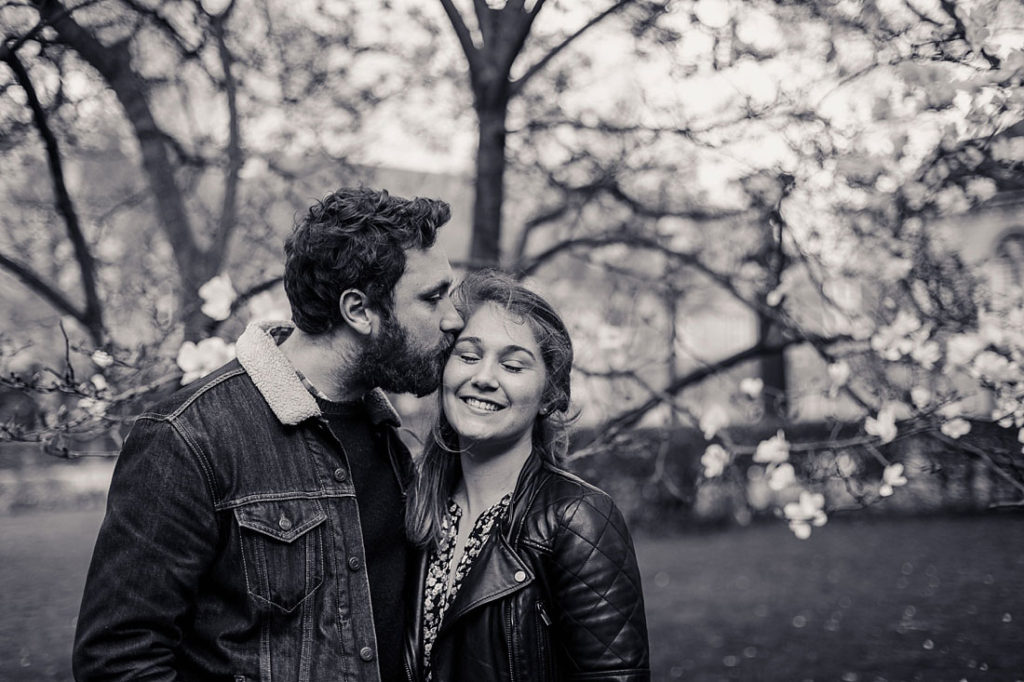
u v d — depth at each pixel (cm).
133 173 509
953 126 290
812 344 388
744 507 1016
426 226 183
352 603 179
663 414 459
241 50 418
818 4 312
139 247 500
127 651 162
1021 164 297
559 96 445
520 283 205
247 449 176
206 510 170
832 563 874
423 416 229
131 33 385
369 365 183
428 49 444
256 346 185
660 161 443
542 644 182
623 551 186
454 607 184
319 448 184
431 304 184
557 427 215
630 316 500
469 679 181
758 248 443
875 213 358
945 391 328
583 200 478
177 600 167
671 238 490
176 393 180
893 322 348
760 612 679
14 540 964
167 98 445
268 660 170
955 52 281
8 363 294
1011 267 356
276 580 172
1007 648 546
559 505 188
